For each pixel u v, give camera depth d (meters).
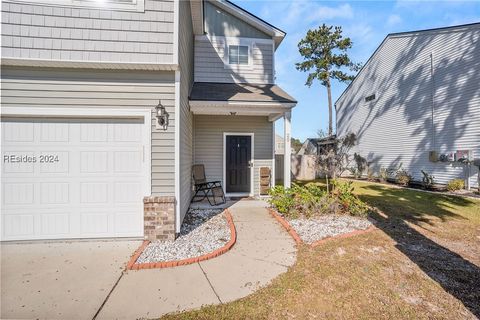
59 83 4.05
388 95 13.84
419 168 11.87
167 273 3.23
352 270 3.30
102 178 4.27
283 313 2.48
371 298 2.72
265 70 8.77
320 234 4.61
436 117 11.05
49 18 3.94
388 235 4.60
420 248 4.05
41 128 4.16
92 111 4.12
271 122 8.66
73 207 4.23
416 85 12.05
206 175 8.38
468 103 9.82
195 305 2.60
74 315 2.44
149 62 4.12
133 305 2.59
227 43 8.57
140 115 4.21
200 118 8.38
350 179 15.36
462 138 10.03
